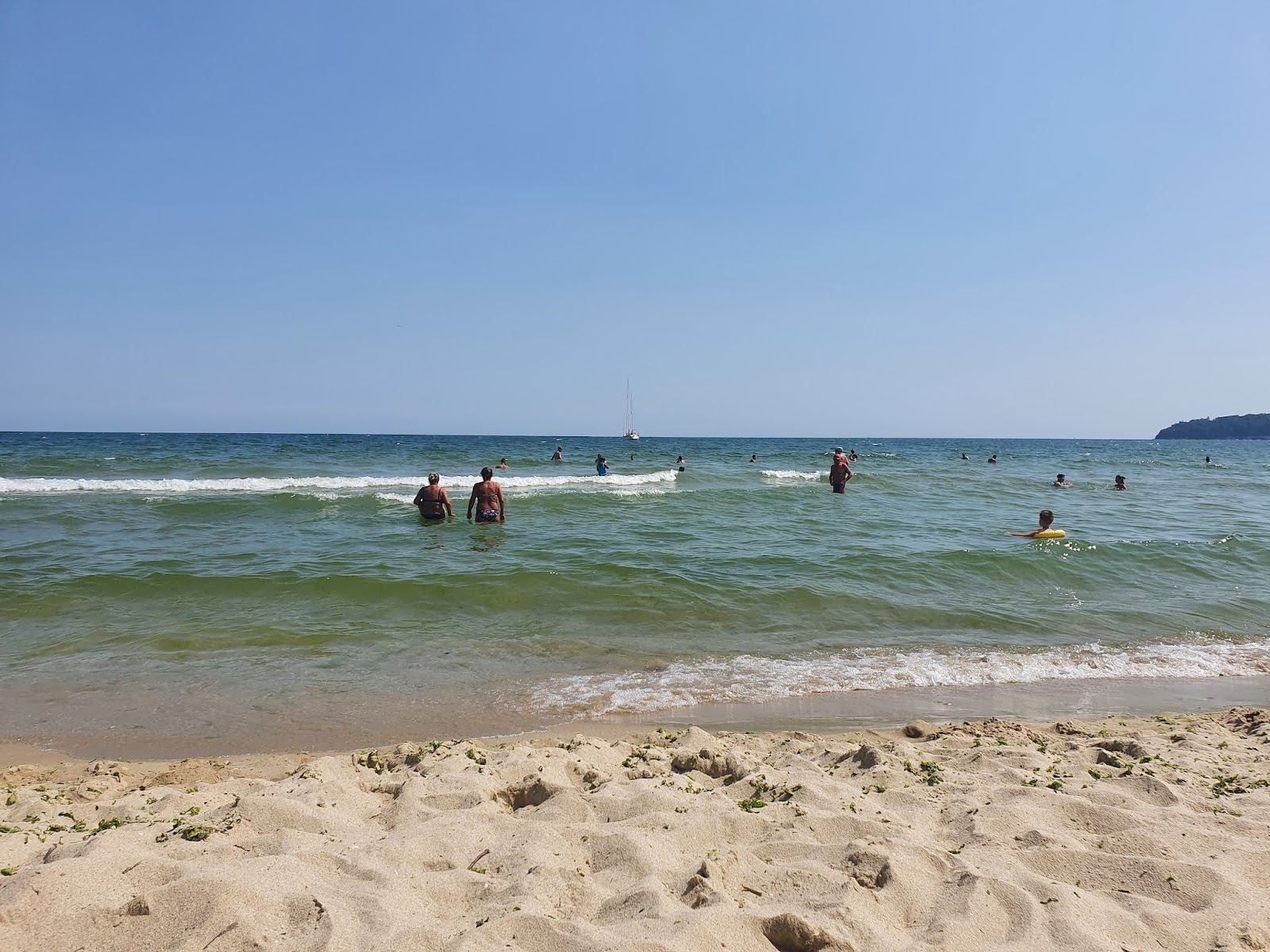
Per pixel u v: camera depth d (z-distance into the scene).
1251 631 8.94
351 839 3.46
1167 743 5.09
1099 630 8.86
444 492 15.74
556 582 10.04
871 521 16.75
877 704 6.39
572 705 6.20
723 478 30.11
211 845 3.25
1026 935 2.69
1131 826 3.65
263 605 9.03
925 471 36.72
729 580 10.41
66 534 13.40
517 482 27.02
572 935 2.59
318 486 23.64
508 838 3.46
